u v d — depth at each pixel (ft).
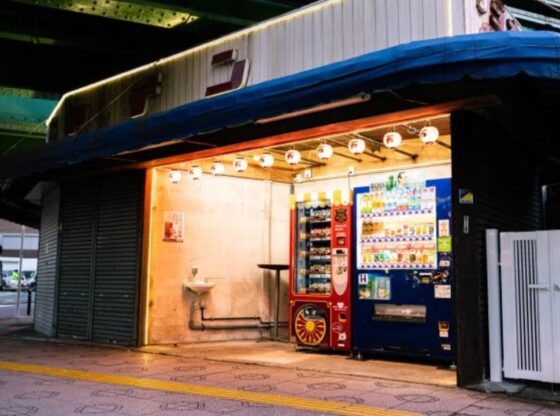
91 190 37.14
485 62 17.30
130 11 35.37
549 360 20.49
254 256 36.29
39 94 56.29
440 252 25.82
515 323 21.34
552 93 21.50
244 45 29.14
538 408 18.22
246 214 36.29
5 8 38.19
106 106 36.58
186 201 34.68
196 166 33.19
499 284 22.02
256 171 36.37
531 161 29.58
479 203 22.45
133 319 33.04
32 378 23.62
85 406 18.58
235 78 28.94
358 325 28.04
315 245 31.12
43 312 42.52
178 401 19.22
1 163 35.81
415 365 26.23
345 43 25.13
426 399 19.39
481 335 21.81
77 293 37.04
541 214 31.71
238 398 19.65
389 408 18.13
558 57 17.01
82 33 42.14
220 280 35.06
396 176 27.53
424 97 20.66
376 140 27.96
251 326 35.63
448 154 28.81
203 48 31.09
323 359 28.04
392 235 27.37
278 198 37.24
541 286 20.88
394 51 18.75
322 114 23.67
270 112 21.70
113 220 35.40
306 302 30.07
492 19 23.03
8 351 31.78
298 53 26.84
